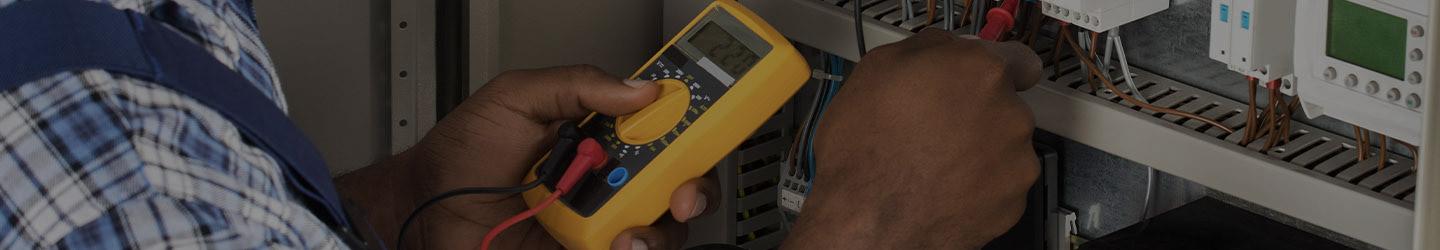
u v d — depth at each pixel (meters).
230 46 0.51
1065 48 1.28
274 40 1.40
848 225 0.91
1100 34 1.27
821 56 1.39
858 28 1.23
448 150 1.15
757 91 1.08
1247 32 1.04
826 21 1.29
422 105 1.49
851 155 0.93
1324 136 1.14
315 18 1.41
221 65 0.49
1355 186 1.04
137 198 0.43
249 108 0.48
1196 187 1.29
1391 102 0.99
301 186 0.50
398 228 1.17
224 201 0.45
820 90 1.36
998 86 0.90
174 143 0.45
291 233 0.47
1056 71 1.21
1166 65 1.25
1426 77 0.77
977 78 0.90
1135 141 1.14
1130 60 1.28
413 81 1.47
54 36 0.46
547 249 1.21
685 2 1.42
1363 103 1.02
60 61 0.45
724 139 1.09
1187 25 1.21
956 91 0.90
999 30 1.14
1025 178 0.94
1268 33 1.05
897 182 0.91
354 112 1.49
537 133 1.14
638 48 1.52
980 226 0.95
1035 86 1.21
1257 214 1.23
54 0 0.47
